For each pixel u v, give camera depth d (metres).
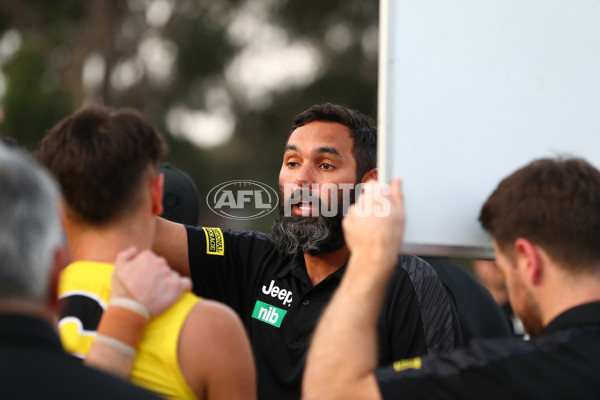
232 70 46.03
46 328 2.56
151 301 3.50
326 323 3.55
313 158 5.43
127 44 43.50
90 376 2.52
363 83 45.25
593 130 4.08
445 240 3.79
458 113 3.83
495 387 3.21
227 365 3.59
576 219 3.34
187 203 7.00
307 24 46.03
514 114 3.93
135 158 3.72
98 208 3.67
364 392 3.36
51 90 40.88
